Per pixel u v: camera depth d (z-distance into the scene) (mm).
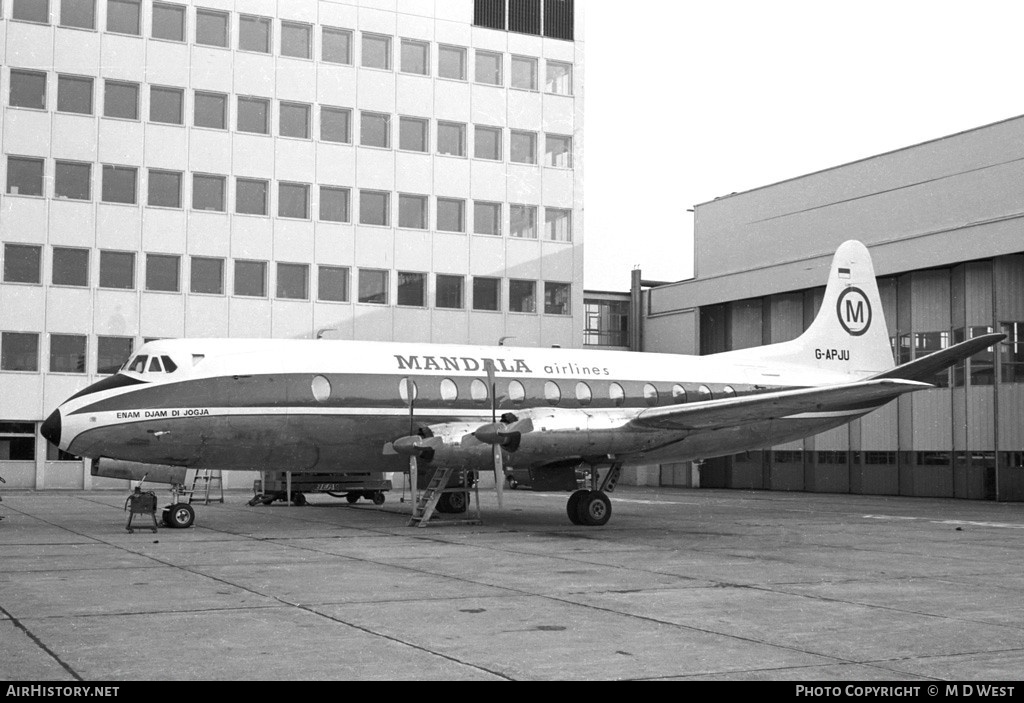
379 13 44094
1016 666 8562
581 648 9172
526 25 47062
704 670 8359
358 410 21891
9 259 38188
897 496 38438
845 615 11016
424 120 44656
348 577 13789
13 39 38656
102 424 20125
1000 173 35250
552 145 47156
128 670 8188
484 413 23266
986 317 35344
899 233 38906
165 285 40219
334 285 42688
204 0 41375
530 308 46219
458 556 16516
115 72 39969
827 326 29188
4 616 10578
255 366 21328
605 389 25062
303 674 8102
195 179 40875
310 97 42719
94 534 20031
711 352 47406
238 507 29750
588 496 22875
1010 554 17500
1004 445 34469
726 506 31625
